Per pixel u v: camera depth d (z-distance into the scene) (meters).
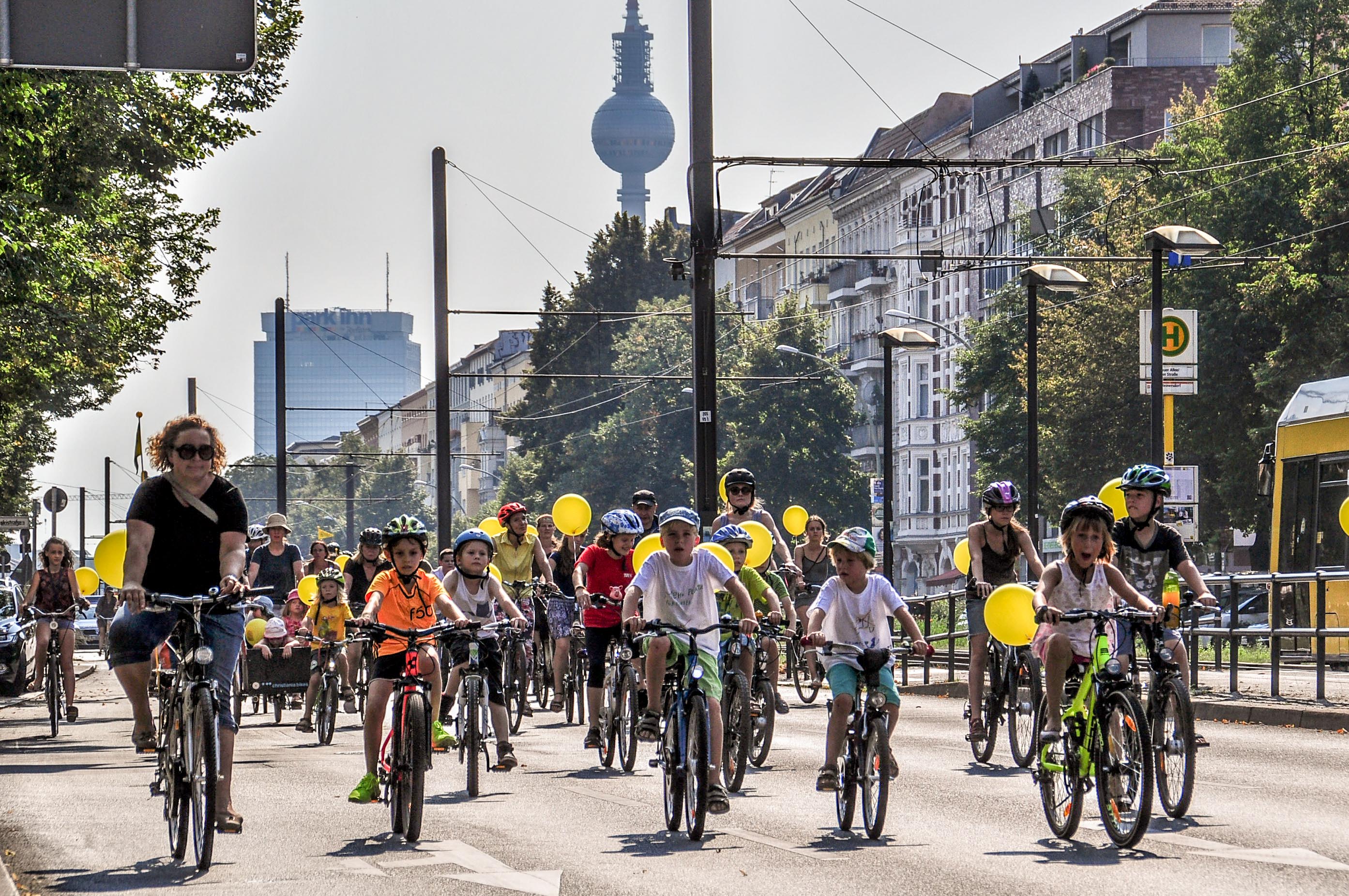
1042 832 14.73
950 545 127.88
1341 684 29.61
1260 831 14.38
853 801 14.80
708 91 32.97
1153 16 111.94
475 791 17.77
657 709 16.00
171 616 14.02
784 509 109.50
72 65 17.75
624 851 13.84
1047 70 120.88
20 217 39.69
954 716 27.75
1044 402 76.31
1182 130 73.88
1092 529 14.85
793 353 103.69
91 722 31.31
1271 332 68.44
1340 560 40.06
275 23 53.16
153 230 58.66
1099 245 78.81
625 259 129.75
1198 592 16.92
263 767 21.47
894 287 137.25
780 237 165.00
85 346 55.12
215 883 12.38
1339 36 68.12
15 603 39.94
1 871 12.40
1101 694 13.92
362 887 12.20
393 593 15.67
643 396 115.75
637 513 27.75
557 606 27.58
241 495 13.80
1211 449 70.31
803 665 30.64
